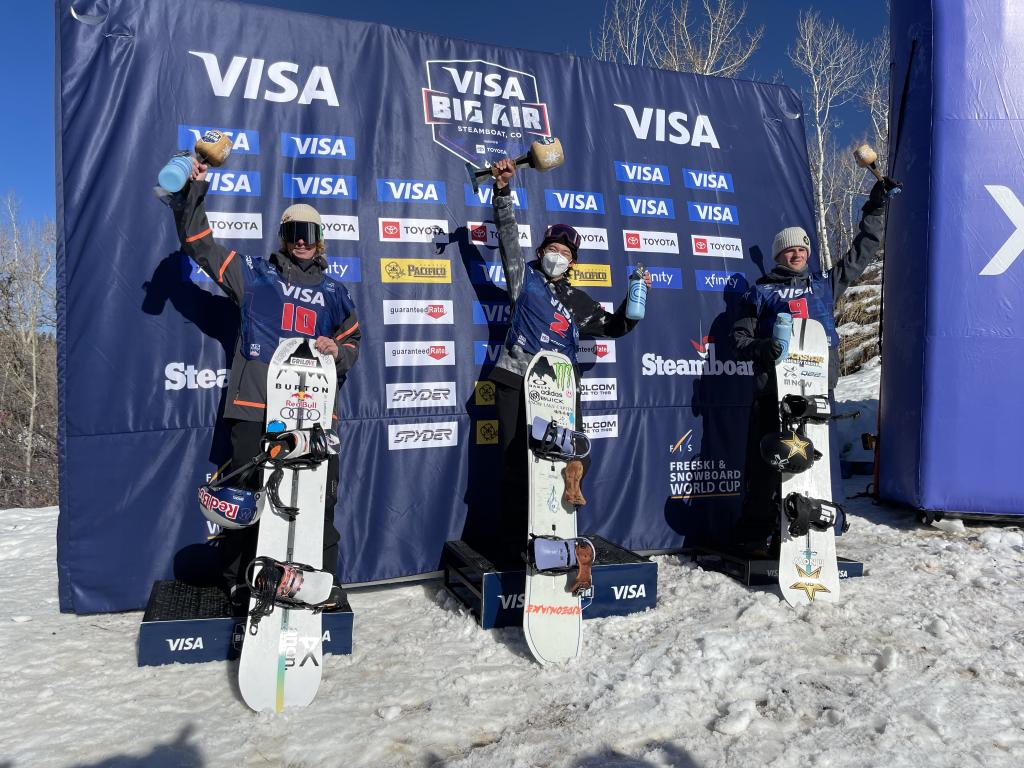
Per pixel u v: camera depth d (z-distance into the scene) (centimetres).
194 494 346
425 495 385
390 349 382
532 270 363
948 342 448
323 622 288
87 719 236
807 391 372
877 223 401
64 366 330
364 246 381
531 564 294
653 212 447
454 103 409
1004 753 210
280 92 372
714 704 244
